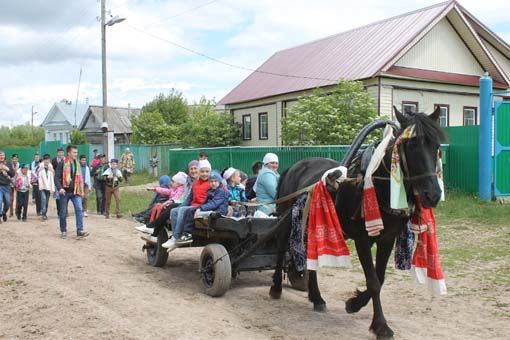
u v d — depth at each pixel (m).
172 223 8.10
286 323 6.05
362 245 5.56
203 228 7.68
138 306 6.59
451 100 24.81
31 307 6.54
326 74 25.41
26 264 9.17
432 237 5.46
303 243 6.13
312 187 6.01
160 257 8.87
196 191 8.10
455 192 16.56
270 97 28.58
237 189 9.01
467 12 25.05
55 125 65.12
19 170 15.73
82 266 9.00
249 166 22.17
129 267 9.01
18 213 15.81
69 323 5.90
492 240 10.57
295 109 21.86
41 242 11.55
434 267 5.42
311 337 5.57
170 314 6.28
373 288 5.48
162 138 42.66
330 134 20.09
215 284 7.04
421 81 23.59
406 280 8.00
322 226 5.58
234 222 7.10
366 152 5.57
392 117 21.16
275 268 7.23
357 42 26.95
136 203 18.67
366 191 5.24
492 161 15.49
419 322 6.05
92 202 20.11
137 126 44.00
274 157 8.22
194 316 6.23
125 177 27.80
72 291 7.27
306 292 7.55
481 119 15.47
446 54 24.91
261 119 30.12
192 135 33.06
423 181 4.88
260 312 6.49
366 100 20.75
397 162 5.03
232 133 31.62
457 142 16.81
